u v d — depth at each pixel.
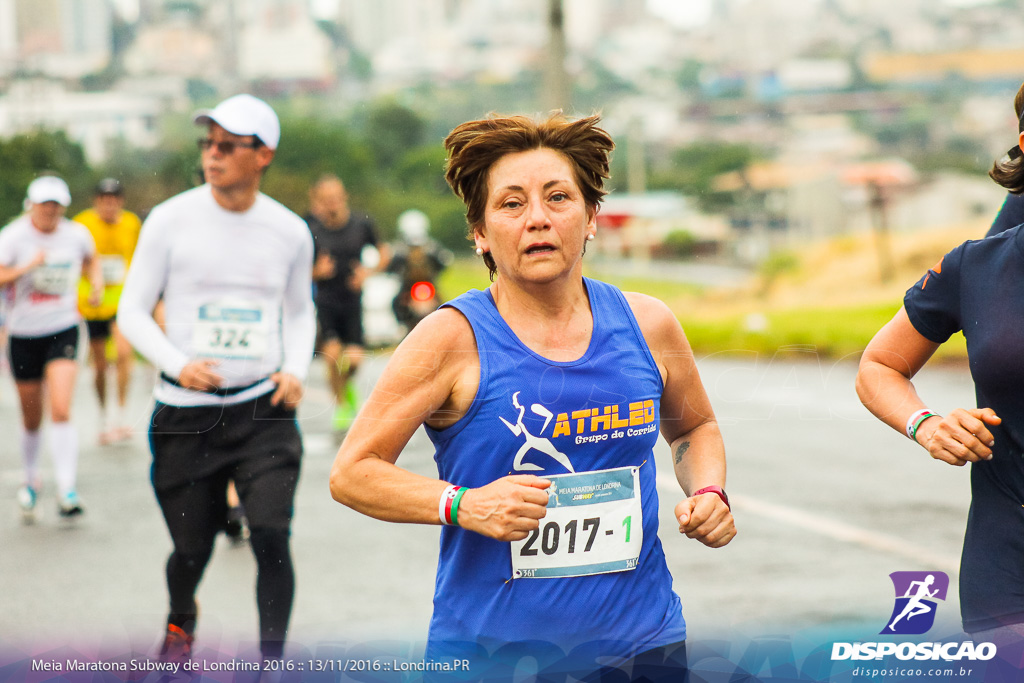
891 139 87.75
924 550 8.43
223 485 5.96
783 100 101.31
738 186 65.12
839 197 46.28
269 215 6.01
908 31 114.81
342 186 11.71
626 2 150.12
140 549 8.87
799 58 121.94
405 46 88.31
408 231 13.92
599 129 3.92
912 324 4.29
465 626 3.97
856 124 92.56
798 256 33.31
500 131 3.85
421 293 13.66
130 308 5.86
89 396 12.73
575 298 3.97
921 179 45.62
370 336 13.45
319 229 11.76
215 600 7.45
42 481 11.24
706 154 83.44
